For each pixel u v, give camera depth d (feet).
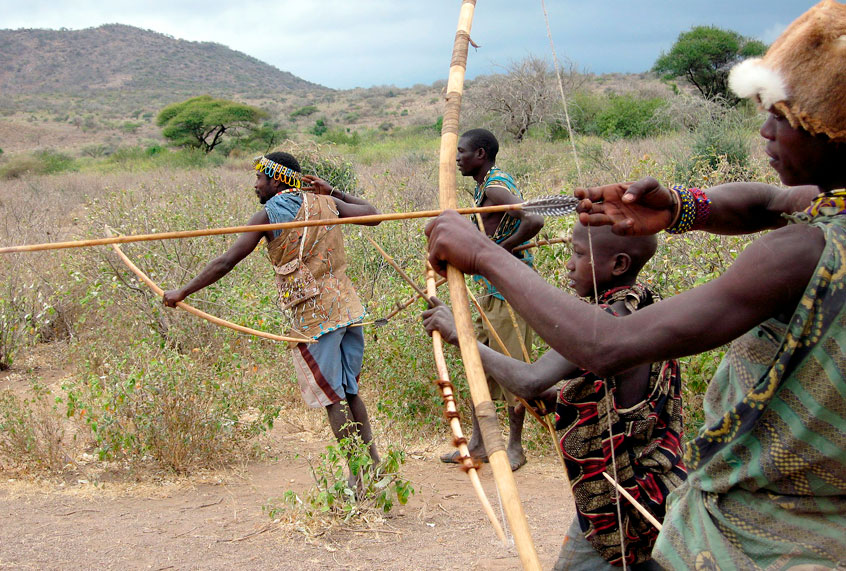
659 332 4.72
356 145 128.88
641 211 6.09
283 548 12.46
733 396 5.31
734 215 6.41
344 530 13.14
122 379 16.69
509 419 16.30
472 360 5.75
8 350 23.63
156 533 13.01
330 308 14.15
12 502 14.32
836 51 4.44
